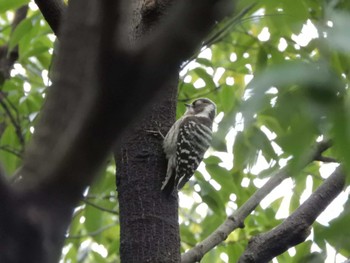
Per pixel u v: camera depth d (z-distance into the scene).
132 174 8.57
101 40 3.41
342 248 5.25
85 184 3.55
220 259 13.16
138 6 8.27
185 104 13.52
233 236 12.91
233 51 14.27
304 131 3.55
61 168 3.51
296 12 5.11
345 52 3.53
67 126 3.53
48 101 3.61
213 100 13.55
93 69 3.47
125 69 3.41
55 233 3.63
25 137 12.95
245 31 12.74
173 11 3.43
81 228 15.22
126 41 3.52
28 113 13.52
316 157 8.38
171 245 8.16
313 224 9.41
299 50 10.43
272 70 3.54
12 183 3.80
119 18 3.42
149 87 3.45
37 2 8.23
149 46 3.41
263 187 9.26
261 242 8.50
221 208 12.12
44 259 3.61
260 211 12.66
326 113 3.40
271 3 5.09
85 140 3.46
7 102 13.59
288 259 11.20
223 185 12.20
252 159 8.97
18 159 12.38
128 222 8.28
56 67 3.60
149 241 8.10
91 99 3.46
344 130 3.36
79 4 3.60
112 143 3.49
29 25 12.46
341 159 3.49
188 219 16.73
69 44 3.57
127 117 3.47
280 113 3.75
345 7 4.32
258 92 3.51
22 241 3.58
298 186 11.66
